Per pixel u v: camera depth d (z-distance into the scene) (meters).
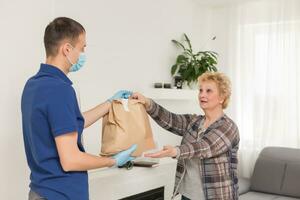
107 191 2.53
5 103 1.92
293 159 3.48
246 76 4.14
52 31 1.32
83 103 2.89
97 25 3.02
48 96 1.23
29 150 1.35
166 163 3.11
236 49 4.24
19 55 1.97
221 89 1.98
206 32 4.50
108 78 3.14
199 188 1.92
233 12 4.29
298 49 3.79
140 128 1.79
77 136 1.29
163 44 3.81
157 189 3.05
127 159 1.69
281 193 3.44
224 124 1.91
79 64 1.44
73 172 1.31
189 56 4.05
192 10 4.25
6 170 1.93
